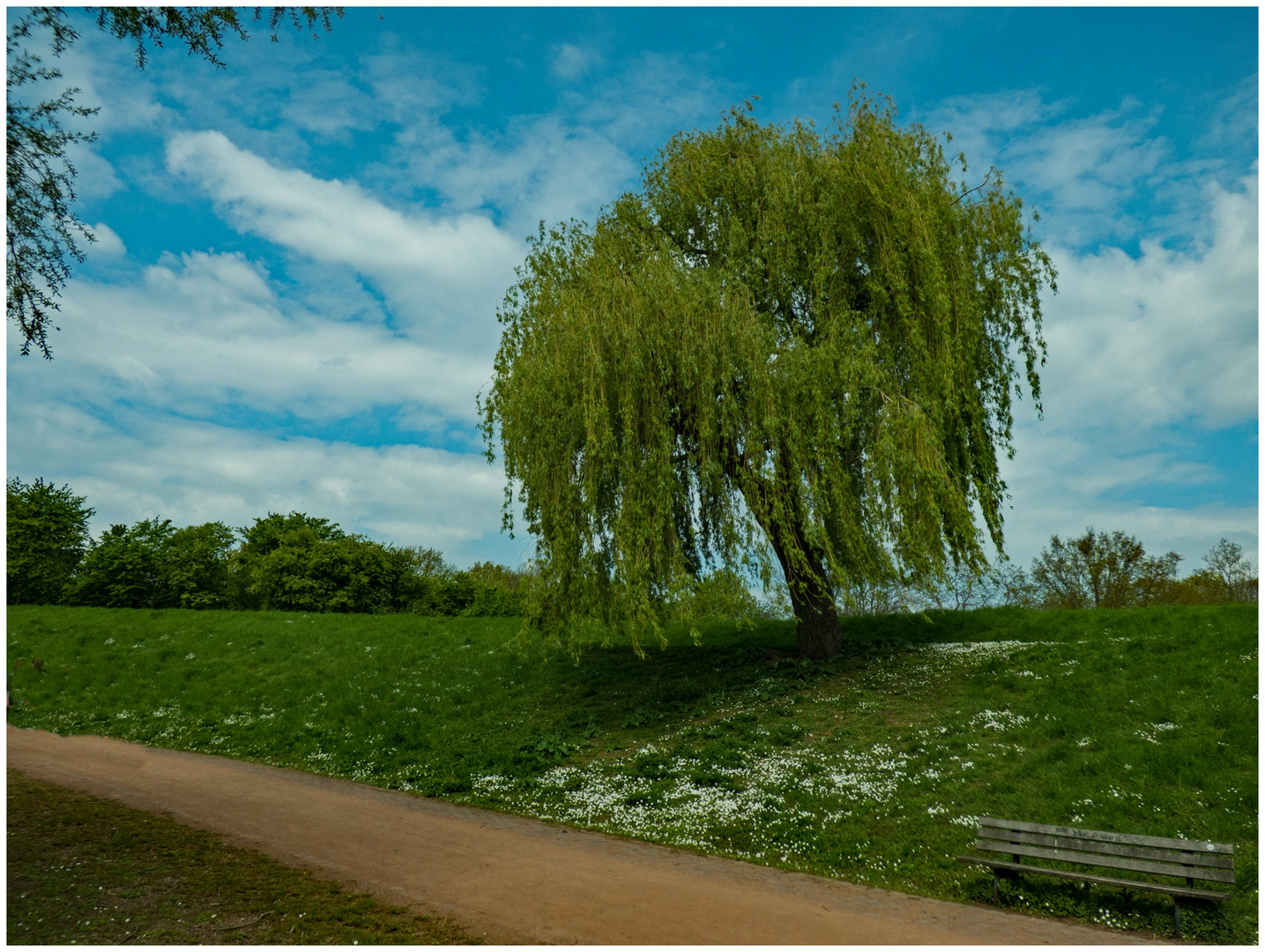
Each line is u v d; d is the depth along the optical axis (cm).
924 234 1723
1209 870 780
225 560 5066
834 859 1016
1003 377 1986
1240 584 3875
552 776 1480
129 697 2239
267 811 1216
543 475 1652
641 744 1631
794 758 1416
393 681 2338
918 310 1780
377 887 868
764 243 1872
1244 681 1369
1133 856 827
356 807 1277
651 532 1600
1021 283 1938
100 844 973
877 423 1661
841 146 1927
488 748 1697
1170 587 3788
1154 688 1430
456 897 841
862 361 1659
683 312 1642
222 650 2791
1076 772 1169
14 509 4584
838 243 1877
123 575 4622
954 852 1006
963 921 801
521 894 857
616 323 1641
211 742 1817
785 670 1992
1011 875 922
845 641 2217
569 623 1748
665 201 2112
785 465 1677
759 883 925
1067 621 2134
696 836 1127
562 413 1647
